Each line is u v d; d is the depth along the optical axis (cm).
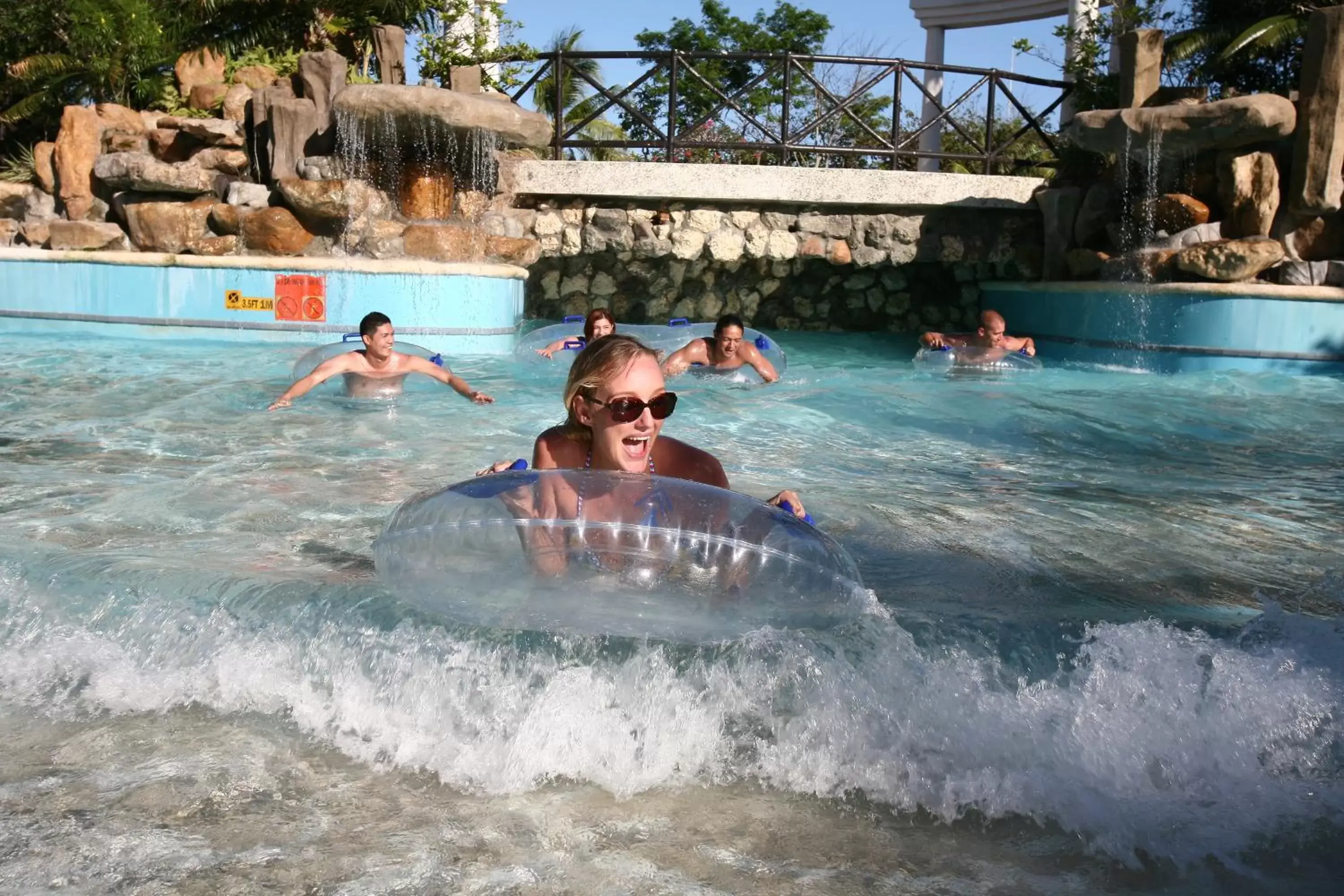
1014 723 229
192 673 260
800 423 631
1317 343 933
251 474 452
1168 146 973
